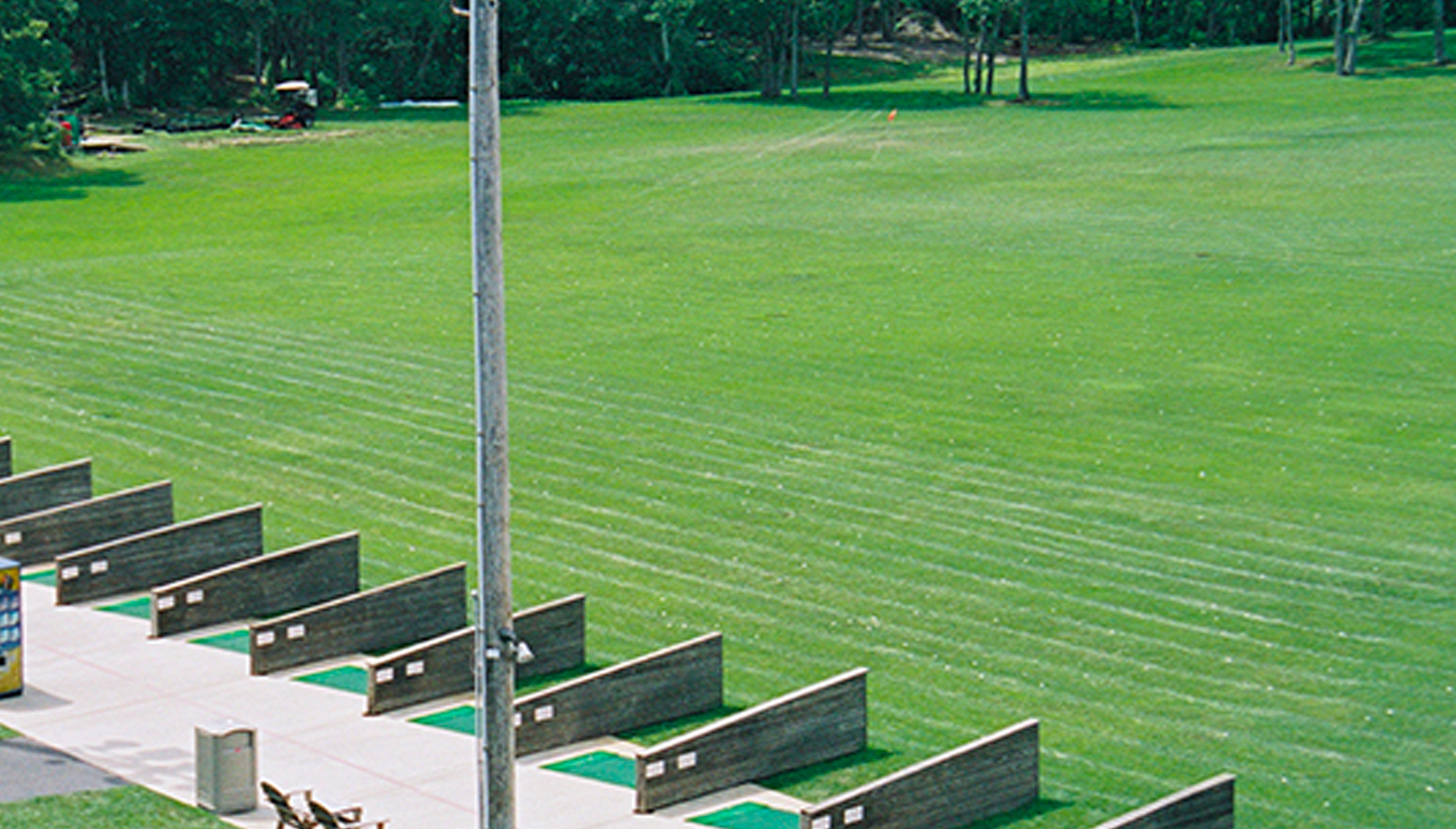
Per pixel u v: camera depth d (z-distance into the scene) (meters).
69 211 64.62
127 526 26.58
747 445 32.59
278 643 21.05
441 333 42.94
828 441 32.78
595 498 29.30
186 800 16.83
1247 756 18.70
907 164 71.94
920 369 38.38
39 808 16.45
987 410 34.91
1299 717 19.88
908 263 51.00
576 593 24.31
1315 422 33.59
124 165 77.06
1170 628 22.94
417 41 119.69
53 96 77.44
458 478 30.69
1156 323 42.50
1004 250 52.69
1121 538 26.88
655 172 71.31
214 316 45.06
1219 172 66.62
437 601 22.56
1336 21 100.75
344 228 60.03
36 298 47.56
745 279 49.09
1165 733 19.39
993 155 74.00
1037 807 17.19
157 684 20.48
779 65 105.12
